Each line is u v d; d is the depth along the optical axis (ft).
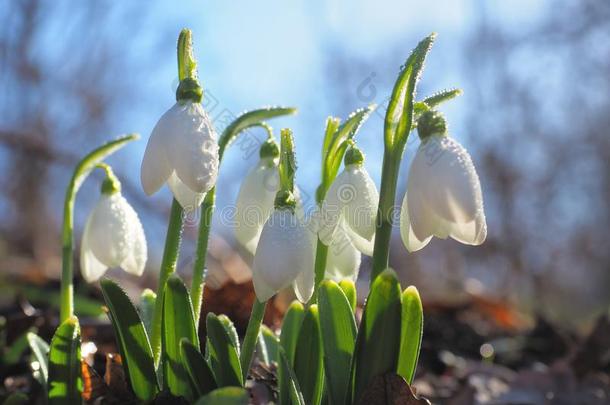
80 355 0.97
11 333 1.38
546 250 5.83
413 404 0.93
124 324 0.97
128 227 1.05
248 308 1.58
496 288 5.19
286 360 0.97
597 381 1.62
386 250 0.94
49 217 5.46
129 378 0.99
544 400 1.55
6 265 3.38
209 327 0.95
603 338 1.64
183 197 0.96
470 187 0.89
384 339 0.93
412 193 0.91
